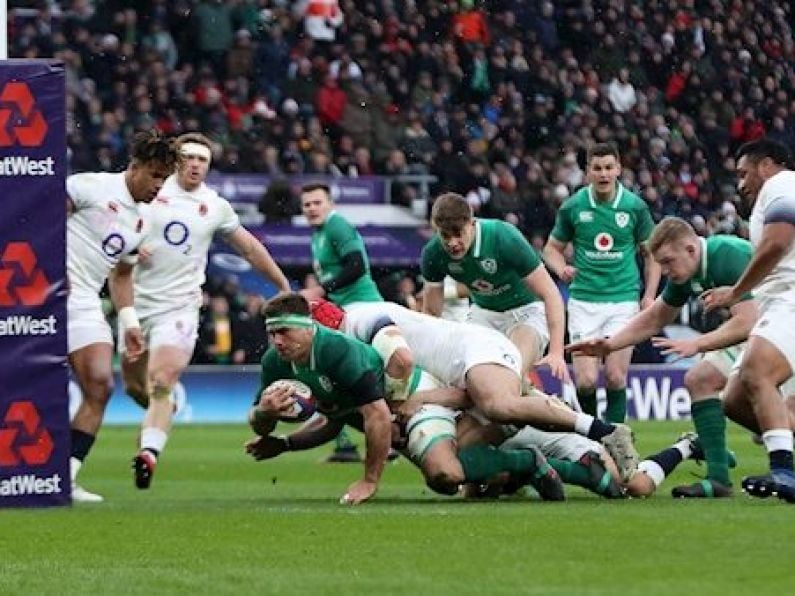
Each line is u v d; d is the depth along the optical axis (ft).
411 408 100.42
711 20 300.20
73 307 108.68
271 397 97.76
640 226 149.48
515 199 260.83
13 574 68.85
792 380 107.14
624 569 67.26
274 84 264.11
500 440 102.06
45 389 97.04
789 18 311.88
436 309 117.80
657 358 248.52
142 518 90.84
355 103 264.11
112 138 244.42
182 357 120.67
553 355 109.60
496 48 278.05
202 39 261.85
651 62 292.40
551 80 279.90
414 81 272.31
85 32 252.62
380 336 98.84
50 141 95.91
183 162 121.60
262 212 244.83
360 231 252.83
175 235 121.49
